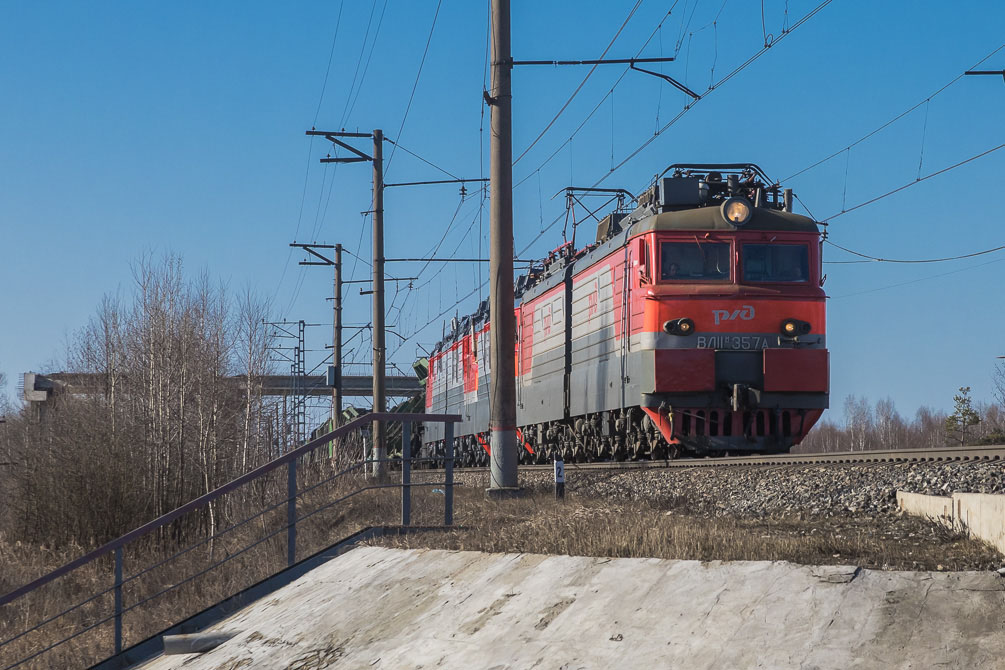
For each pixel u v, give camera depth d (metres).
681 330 32.47
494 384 26.64
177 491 46.16
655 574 12.02
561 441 44.66
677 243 33.03
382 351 50.91
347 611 15.46
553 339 44.16
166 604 27.25
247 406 53.69
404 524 20.00
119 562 19.78
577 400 40.56
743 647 9.85
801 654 9.42
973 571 10.03
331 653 14.14
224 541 33.44
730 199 32.97
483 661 11.76
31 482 45.66
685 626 10.63
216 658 16.14
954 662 8.64
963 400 91.50
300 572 19.12
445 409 69.38
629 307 34.47
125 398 50.94
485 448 57.09
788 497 20.94
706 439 32.94
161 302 52.12
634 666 10.30
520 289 52.34
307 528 27.56
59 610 32.66
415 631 13.52
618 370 35.41
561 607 12.26
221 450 50.03
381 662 13.05
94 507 43.81
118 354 52.38
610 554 13.48
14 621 31.84
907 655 8.93
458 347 65.19
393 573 16.28
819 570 10.66
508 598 13.16
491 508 22.94
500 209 27.00
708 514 20.22
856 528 15.88
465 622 13.05
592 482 30.19
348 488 38.06
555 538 15.12
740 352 32.59
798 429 33.12
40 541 44.50
